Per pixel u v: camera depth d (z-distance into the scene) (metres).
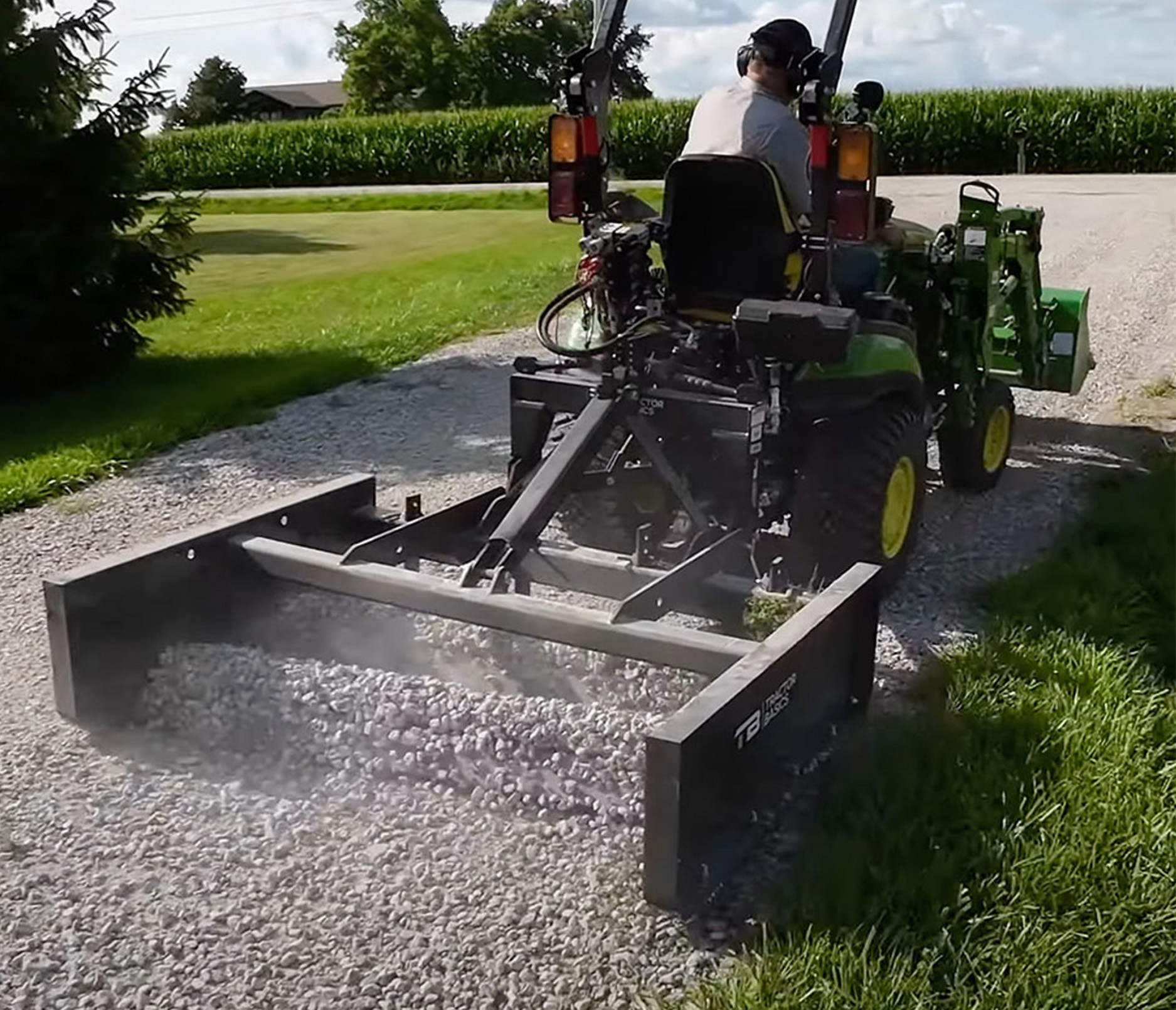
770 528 4.55
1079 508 5.88
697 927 3.05
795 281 4.46
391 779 3.66
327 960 2.96
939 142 27.17
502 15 63.78
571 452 4.14
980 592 4.94
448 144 32.53
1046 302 6.59
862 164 4.07
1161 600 4.73
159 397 9.04
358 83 63.34
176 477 6.95
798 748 3.51
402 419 7.98
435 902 3.15
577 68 4.54
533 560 4.05
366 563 3.92
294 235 19.30
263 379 9.21
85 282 9.64
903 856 3.18
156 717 3.96
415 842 3.39
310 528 4.36
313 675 3.77
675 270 4.59
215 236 19.52
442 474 6.82
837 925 2.97
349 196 26.72
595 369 4.69
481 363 9.40
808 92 4.04
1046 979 2.78
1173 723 3.83
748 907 3.13
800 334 3.97
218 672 3.86
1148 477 6.09
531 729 3.49
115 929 3.06
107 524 6.24
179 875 3.27
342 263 15.97
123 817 3.51
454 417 8.00
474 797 3.54
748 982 2.80
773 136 4.39
